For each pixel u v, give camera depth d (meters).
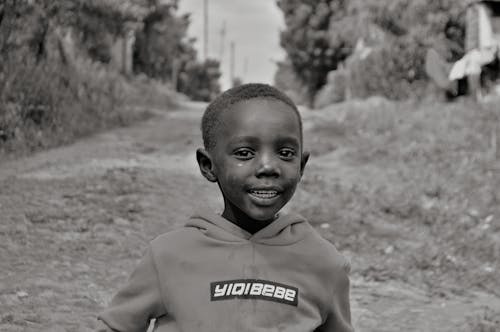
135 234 6.58
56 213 6.88
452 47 21.42
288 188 1.94
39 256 5.57
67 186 8.29
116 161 10.67
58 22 15.17
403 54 21.20
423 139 13.62
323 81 41.41
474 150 12.70
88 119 14.70
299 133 1.98
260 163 1.89
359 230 7.75
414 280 6.27
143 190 8.42
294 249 2.02
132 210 7.40
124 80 23.27
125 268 5.54
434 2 21.27
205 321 1.92
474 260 7.23
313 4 39.78
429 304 5.64
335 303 2.08
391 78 21.31
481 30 19.64
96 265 5.53
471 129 14.11
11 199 7.39
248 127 1.90
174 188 8.80
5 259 5.39
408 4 21.52
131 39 30.83
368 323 5.02
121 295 2.06
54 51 15.48
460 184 10.70
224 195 2.07
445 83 19.17
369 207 8.75
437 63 19.19
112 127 15.61
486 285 6.37
